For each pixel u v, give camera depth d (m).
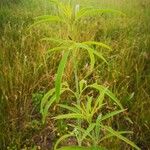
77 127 1.97
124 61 4.38
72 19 1.82
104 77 4.17
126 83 3.99
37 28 5.34
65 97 3.76
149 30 5.68
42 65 4.23
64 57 1.55
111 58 4.55
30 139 3.29
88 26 5.50
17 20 5.80
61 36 4.93
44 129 3.42
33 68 4.25
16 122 3.45
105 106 3.61
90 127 1.81
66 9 1.81
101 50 4.60
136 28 5.70
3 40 4.89
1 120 3.42
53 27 5.49
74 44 1.65
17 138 3.26
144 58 4.60
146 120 3.44
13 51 4.62
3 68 4.01
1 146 3.19
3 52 4.45
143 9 6.81
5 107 3.58
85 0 6.59
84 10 1.78
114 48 4.84
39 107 3.68
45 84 3.97
